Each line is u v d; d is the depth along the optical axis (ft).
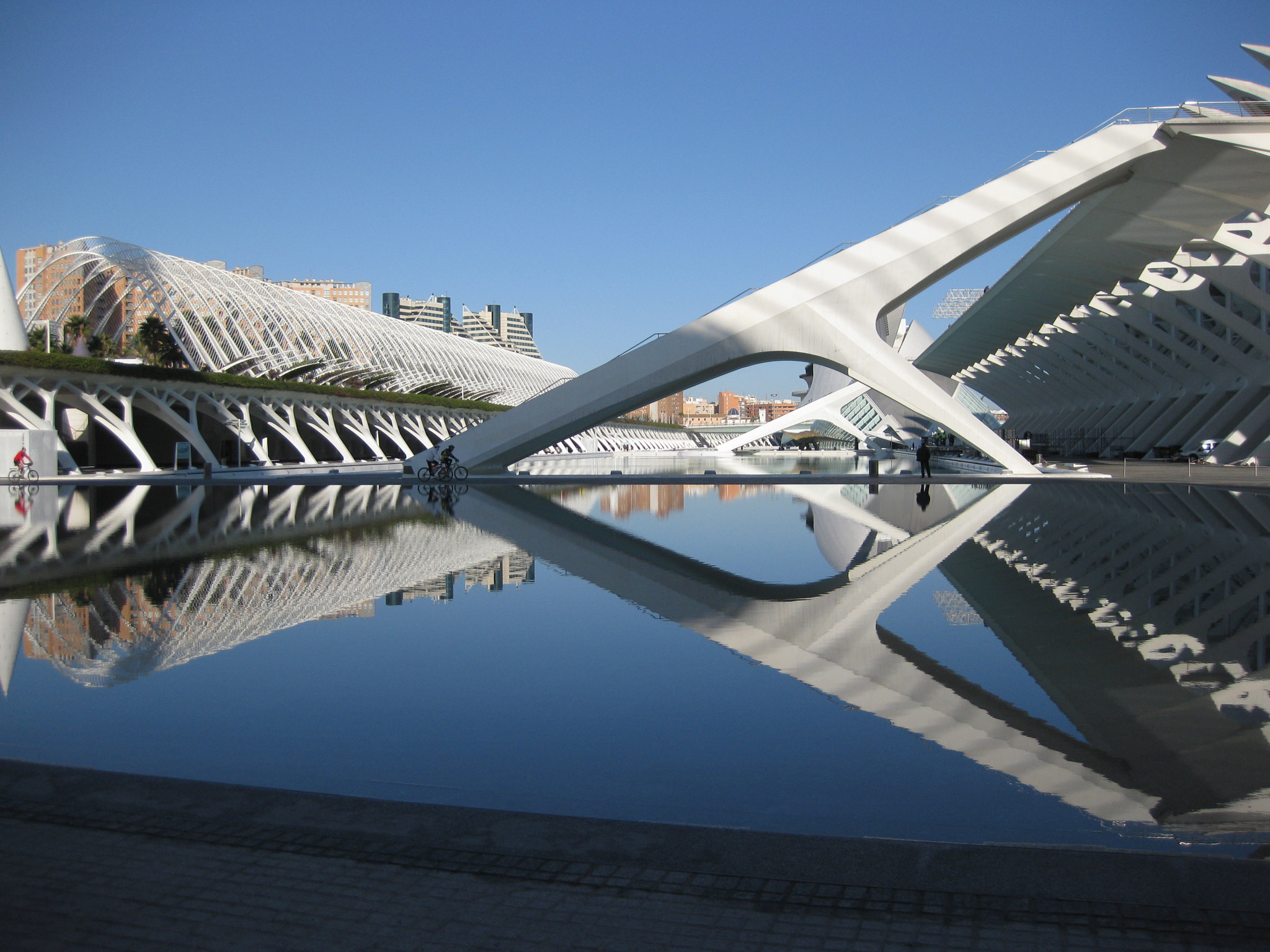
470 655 19.92
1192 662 18.60
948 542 40.32
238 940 7.75
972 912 8.12
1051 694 16.33
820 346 85.76
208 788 11.21
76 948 7.63
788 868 9.02
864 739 13.88
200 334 152.05
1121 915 8.02
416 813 10.49
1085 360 172.04
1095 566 32.40
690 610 24.99
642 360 88.99
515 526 50.01
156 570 33.14
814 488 84.64
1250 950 7.41
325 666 18.97
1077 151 76.13
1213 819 10.59
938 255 83.20
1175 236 93.66
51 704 16.17
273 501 69.97
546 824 10.13
